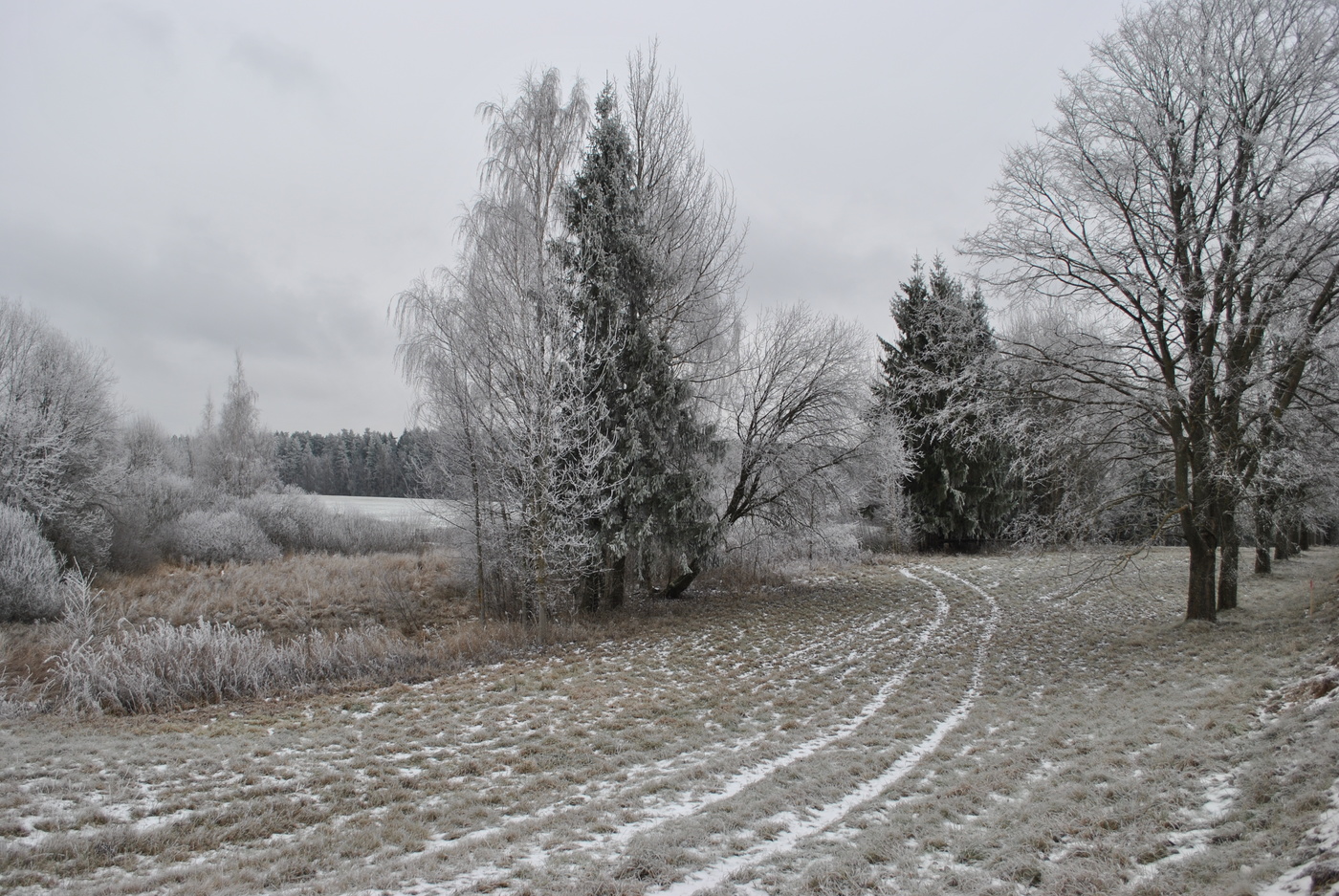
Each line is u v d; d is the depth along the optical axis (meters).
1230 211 13.20
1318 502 16.70
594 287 18.47
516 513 17.55
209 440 51.75
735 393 22.33
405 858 5.91
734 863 5.62
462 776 8.32
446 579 23.83
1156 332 14.36
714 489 22.17
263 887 5.34
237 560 28.36
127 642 13.22
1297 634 11.45
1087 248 14.64
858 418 22.75
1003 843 5.47
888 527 37.22
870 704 11.41
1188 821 5.31
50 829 6.47
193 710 11.49
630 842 6.02
